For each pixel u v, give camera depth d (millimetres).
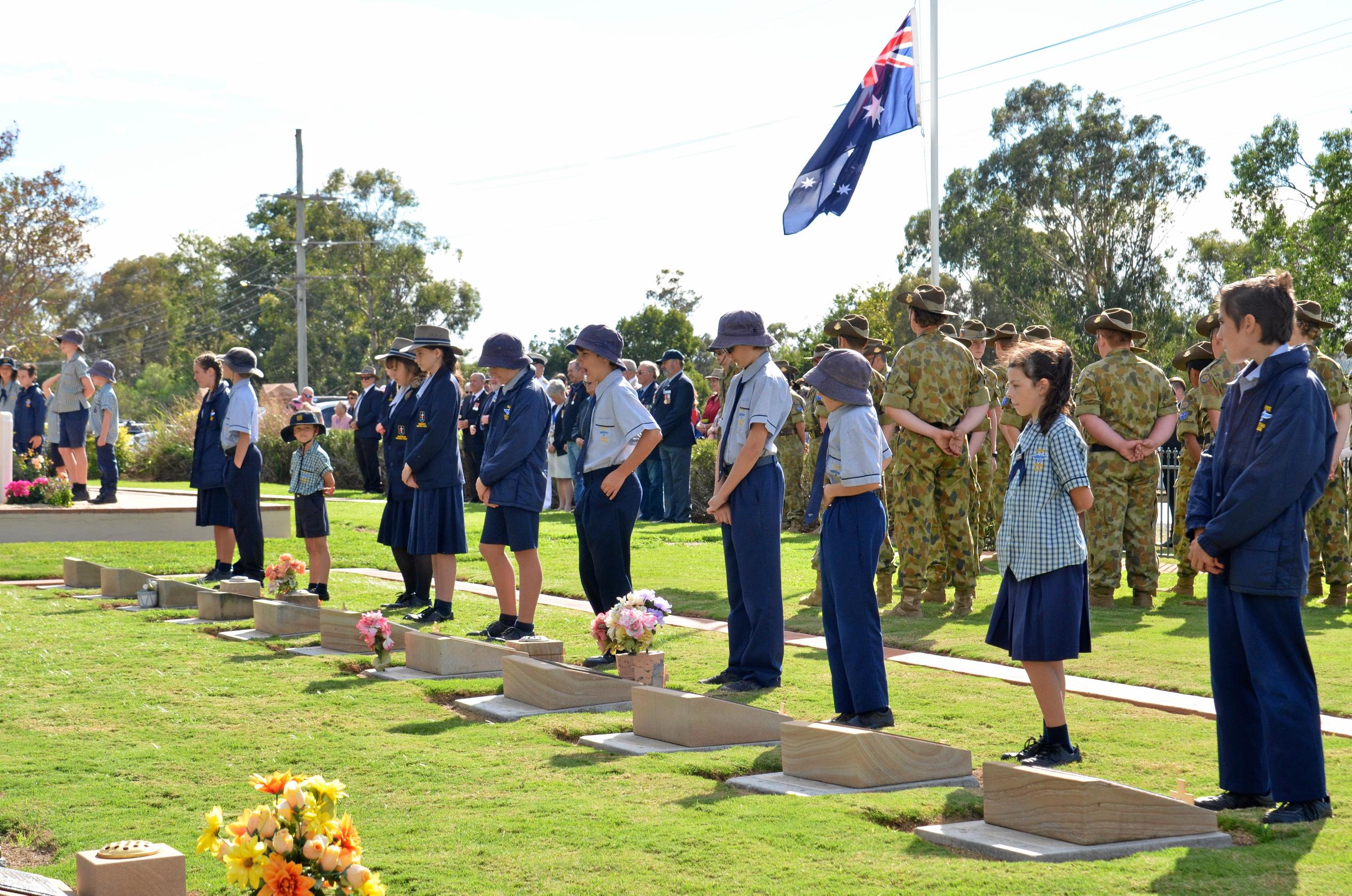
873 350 11328
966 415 9969
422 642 7875
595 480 8484
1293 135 45781
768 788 5105
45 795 5027
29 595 12008
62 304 74438
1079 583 5367
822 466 6320
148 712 6590
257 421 11719
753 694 7008
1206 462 4988
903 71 17156
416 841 4371
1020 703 6656
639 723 6078
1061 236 56688
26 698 6945
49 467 19938
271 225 85000
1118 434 10156
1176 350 54594
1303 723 4625
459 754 5672
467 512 19844
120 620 10234
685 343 72188
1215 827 4461
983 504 13695
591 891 3867
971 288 57094
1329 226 42031
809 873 3992
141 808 4855
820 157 17703
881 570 10609
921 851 4254
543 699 6711
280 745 5871
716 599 11109
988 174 57469
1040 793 4391
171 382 87188
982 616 9992
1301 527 4715
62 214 61562
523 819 4602
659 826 4508
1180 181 55594
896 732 6004
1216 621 4891
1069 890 3812
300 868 3283
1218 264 56250
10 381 20359
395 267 72562
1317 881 3883
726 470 7332
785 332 54438
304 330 51188
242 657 8383
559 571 13414
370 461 24625
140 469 31047
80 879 3740
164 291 98875
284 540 16328
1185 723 6191
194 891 3988
